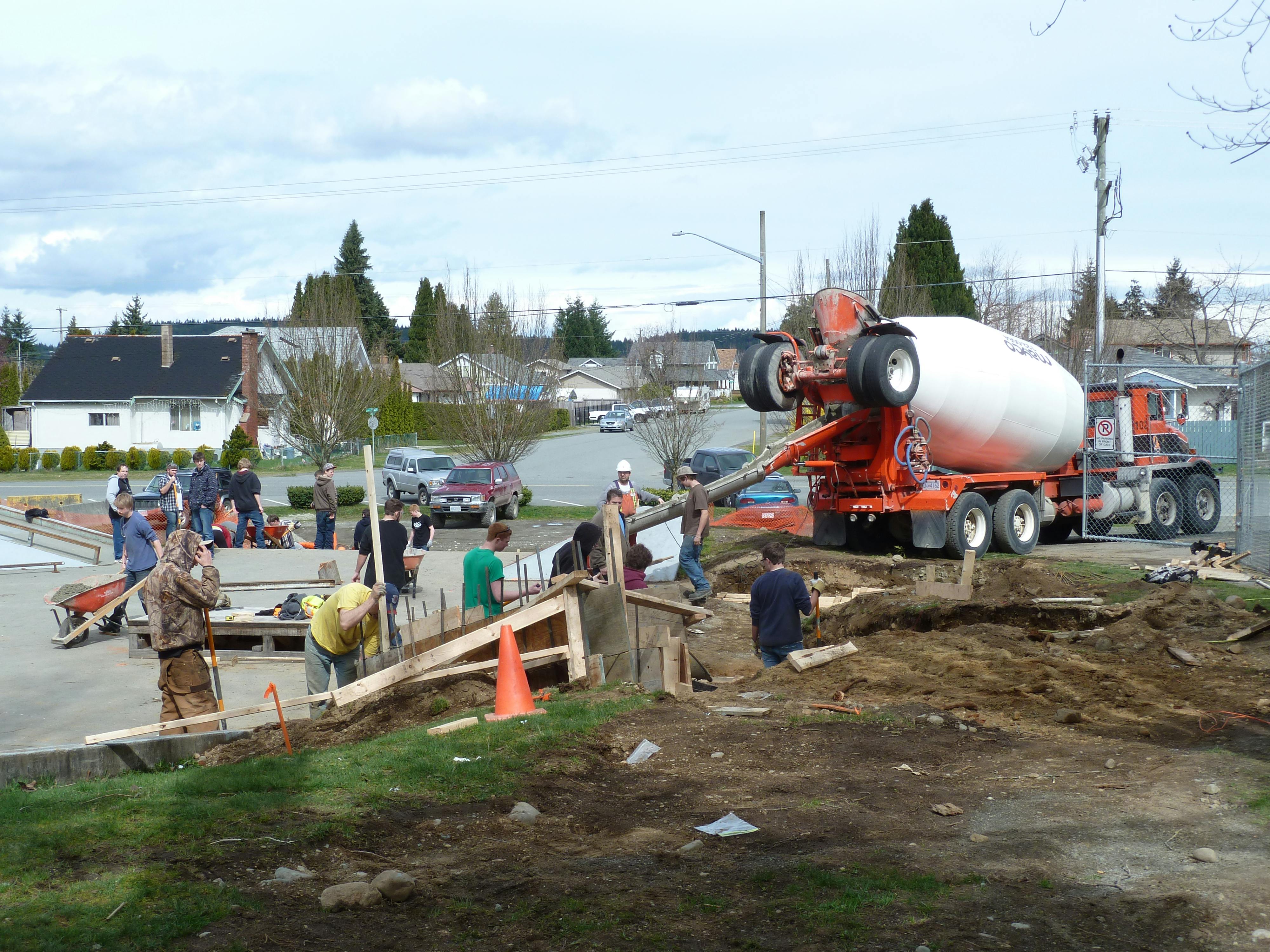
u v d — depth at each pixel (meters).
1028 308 46.38
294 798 5.82
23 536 22.16
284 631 12.45
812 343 17.47
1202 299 43.94
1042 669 9.13
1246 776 5.93
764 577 9.85
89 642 13.33
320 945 4.04
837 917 4.28
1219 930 4.11
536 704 8.12
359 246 94.56
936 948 4.01
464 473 30.30
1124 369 34.41
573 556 10.84
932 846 5.10
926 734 7.17
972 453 17.66
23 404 60.25
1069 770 6.29
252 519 22.06
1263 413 14.53
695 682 9.35
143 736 7.93
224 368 61.69
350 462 58.31
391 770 6.37
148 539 13.67
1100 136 29.14
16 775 7.07
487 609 10.02
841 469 17.05
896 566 16.25
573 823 5.66
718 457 28.86
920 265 47.47
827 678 9.07
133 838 5.14
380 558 8.90
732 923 4.26
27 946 3.86
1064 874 4.72
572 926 4.23
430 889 4.61
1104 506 19.94
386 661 9.56
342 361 40.38
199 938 4.05
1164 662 9.46
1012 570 14.14
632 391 51.88
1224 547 15.32
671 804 5.98
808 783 6.23
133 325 113.94
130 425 60.09
